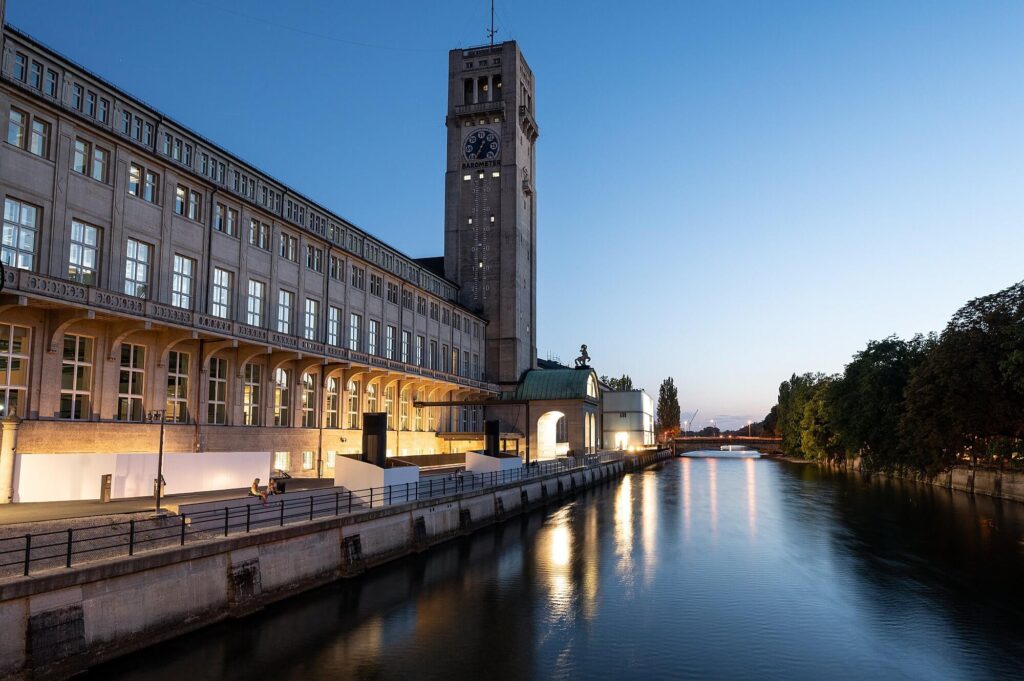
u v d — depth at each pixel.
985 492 66.38
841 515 55.03
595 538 44.34
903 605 28.19
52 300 29.80
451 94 100.75
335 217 57.94
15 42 31.34
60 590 17.48
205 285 42.25
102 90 36.06
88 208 34.41
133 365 37.28
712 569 35.00
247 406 45.94
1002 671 21.09
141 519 23.61
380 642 22.88
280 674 19.67
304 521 28.16
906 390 65.12
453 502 43.16
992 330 54.56
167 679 18.83
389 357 67.75
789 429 156.62
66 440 32.75
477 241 98.31
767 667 21.34
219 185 43.16
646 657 22.05
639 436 136.62
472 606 27.61
